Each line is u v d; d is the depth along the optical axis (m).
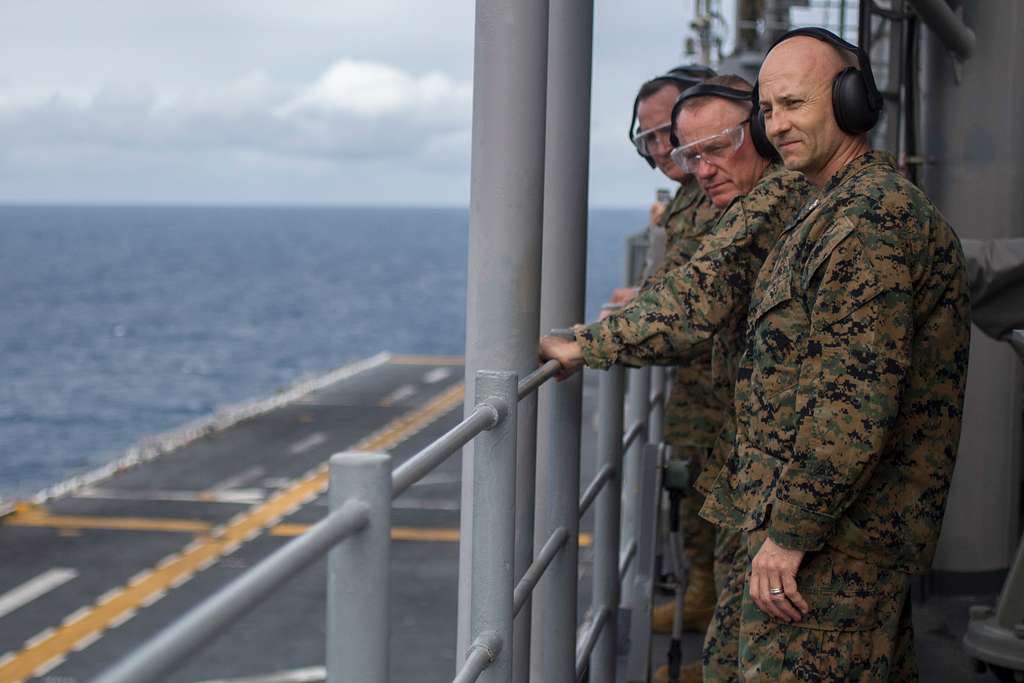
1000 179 4.86
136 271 170.62
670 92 3.64
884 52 6.11
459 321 100.62
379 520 1.50
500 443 2.19
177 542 12.16
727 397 3.17
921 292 2.28
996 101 4.84
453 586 10.01
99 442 46.84
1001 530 4.92
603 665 3.71
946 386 2.35
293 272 168.25
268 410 20.28
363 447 17.12
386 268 178.00
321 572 10.30
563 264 3.11
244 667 8.05
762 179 2.93
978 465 4.88
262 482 14.98
